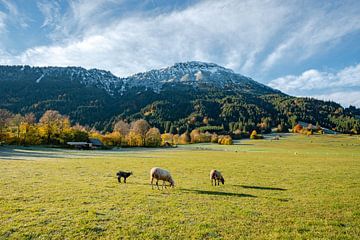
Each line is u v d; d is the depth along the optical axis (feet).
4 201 63.05
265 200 72.64
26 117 428.15
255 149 431.02
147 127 554.87
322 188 92.32
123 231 46.16
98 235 44.42
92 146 409.08
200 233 46.11
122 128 580.30
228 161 194.39
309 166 163.53
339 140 631.97
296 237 45.65
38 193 72.90
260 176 120.78
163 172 88.69
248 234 46.47
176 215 56.08
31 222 49.06
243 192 84.07
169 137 620.08
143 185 92.68
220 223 51.70
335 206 66.85
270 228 49.83
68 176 107.04
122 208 60.54
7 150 276.21
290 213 60.08
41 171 118.52
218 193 81.56
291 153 325.21
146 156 245.24
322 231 49.01
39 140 375.45
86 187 83.87
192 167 152.76
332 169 148.46
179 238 44.16
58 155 232.32
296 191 86.74
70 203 63.41
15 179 94.17
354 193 84.07
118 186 88.48
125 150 384.47
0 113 402.11
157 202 67.26
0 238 42.24
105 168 138.82
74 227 47.29
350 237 46.11
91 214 54.65
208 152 336.29
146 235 44.75
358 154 312.29
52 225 48.06
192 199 71.92
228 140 578.66
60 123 421.18
